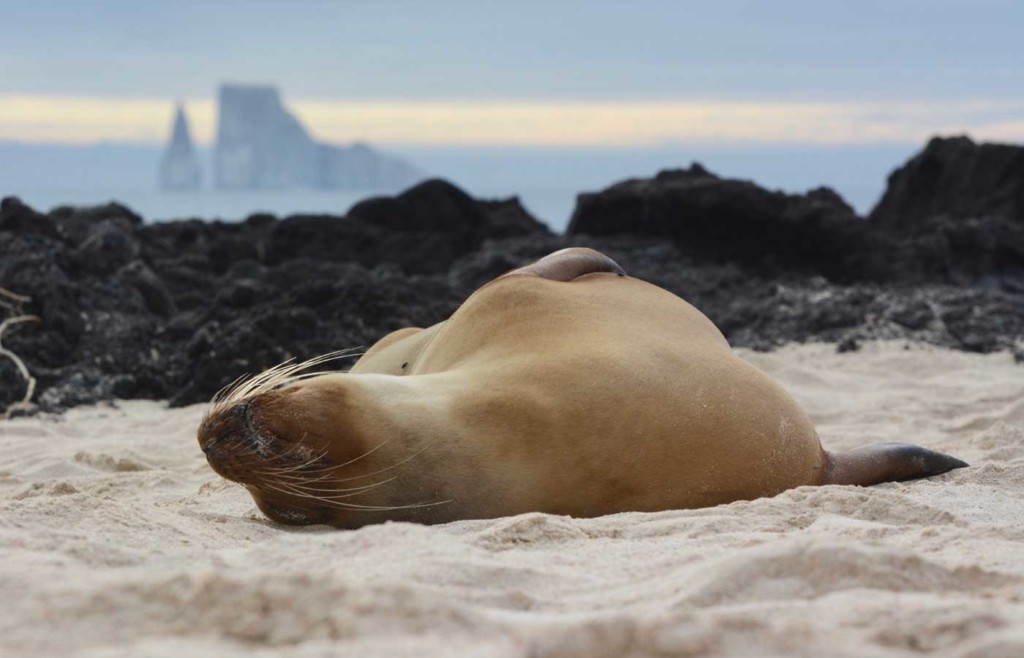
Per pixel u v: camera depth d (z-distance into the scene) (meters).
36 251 12.34
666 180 17.28
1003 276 15.84
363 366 7.03
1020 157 18.44
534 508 5.04
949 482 6.02
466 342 5.69
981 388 10.32
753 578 3.41
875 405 9.67
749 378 5.52
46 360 10.99
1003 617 2.98
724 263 15.92
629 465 5.09
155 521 4.68
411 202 18.30
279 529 5.03
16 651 2.66
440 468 4.97
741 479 5.28
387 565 3.69
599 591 3.57
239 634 2.79
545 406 5.08
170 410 10.10
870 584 3.42
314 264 14.55
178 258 15.98
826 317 13.01
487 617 2.96
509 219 18.92
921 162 19.28
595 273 6.49
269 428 4.86
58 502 4.74
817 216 15.59
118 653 2.56
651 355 5.36
